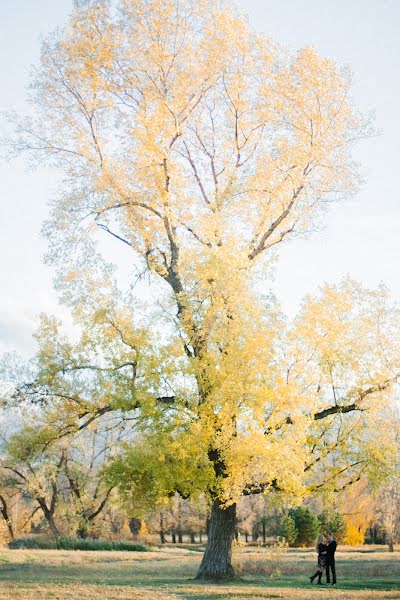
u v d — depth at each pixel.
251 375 17.97
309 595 14.59
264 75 21.39
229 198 21.44
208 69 21.36
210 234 19.92
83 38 20.64
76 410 21.23
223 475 19.72
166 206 20.83
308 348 19.20
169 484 19.25
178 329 19.81
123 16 20.75
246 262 19.28
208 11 21.05
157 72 20.97
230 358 18.31
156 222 21.45
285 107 21.20
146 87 20.98
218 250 18.91
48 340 21.22
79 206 20.81
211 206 21.19
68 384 20.89
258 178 21.28
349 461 20.22
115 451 35.59
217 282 18.86
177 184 21.20
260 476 19.20
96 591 13.93
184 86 21.02
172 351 19.11
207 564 20.61
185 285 19.88
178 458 18.69
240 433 18.17
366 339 20.25
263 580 20.72
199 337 19.78
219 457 19.67
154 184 21.11
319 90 20.94
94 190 20.75
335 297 19.92
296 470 17.78
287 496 19.08
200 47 21.14
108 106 21.14
